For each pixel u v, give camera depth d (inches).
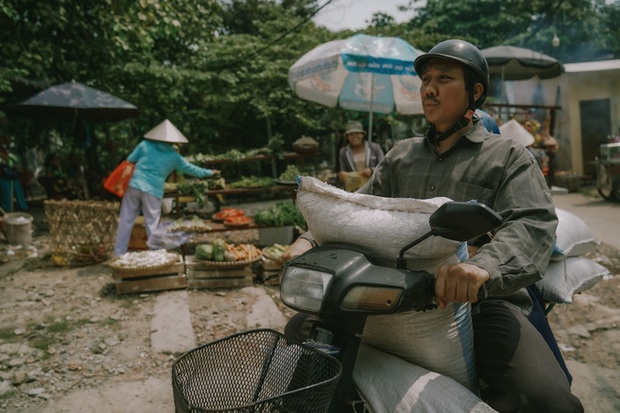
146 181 232.5
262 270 207.8
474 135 68.4
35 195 603.8
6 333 155.0
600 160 405.4
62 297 187.8
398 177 75.4
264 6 746.8
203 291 194.1
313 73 243.4
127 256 195.9
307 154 325.1
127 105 337.1
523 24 717.9
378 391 54.5
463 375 57.5
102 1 339.9
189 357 50.9
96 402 118.0
